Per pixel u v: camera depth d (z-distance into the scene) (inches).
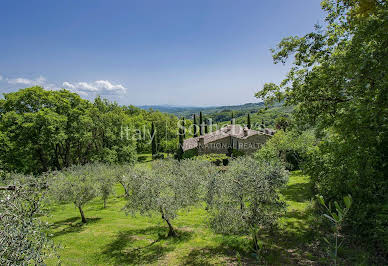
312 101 415.2
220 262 343.3
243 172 386.6
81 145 1446.9
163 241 461.4
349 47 318.3
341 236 358.0
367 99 279.4
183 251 404.2
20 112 1115.9
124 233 524.7
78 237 503.5
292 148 941.8
